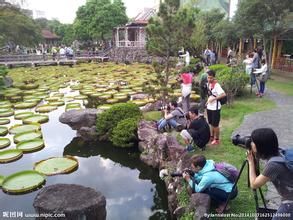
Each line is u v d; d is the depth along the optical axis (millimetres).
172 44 9023
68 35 52469
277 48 19469
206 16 26250
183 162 5617
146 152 7551
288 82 15102
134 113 8938
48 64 31281
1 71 18875
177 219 4660
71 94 16188
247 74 11750
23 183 6285
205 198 4215
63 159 7527
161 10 8633
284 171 2574
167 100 9797
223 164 4508
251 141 2873
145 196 6102
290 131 7383
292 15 14547
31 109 13305
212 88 6570
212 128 6766
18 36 28359
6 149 8406
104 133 8906
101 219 4785
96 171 7293
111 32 38969
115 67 27188
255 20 15164
